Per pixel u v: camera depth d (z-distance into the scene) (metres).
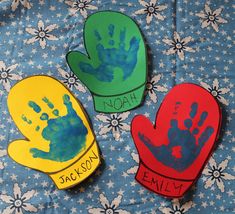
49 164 0.81
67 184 0.79
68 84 0.86
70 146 0.82
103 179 0.81
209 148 0.82
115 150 0.82
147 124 0.83
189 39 0.91
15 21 0.90
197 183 0.81
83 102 0.85
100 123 0.84
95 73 0.87
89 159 0.81
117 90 0.86
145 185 0.80
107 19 0.89
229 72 0.89
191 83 0.86
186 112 0.84
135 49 0.88
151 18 0.92
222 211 0.79
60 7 0.92
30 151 0.81
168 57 0.89
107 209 0.79
